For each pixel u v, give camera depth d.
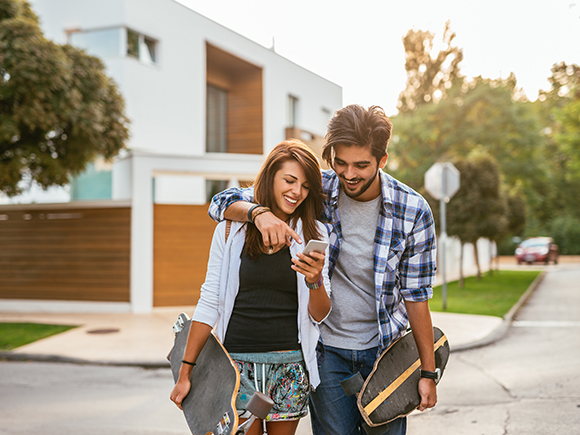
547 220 41.28
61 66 9.52
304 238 2.26
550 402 5.03
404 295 2.36
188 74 15.93
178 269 11.64
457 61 39.38
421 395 2.28
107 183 14.11
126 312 11.30
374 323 2.47
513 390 5.48
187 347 2.14
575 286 17.19
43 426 4.52
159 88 15.05
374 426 2.25
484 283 18.19
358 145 2.11
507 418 4.59
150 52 15.12
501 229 16.50
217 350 2.06
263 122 18.45
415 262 2.35
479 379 5.95
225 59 17.70
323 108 23.33
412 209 2.31
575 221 38.91
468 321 9.78
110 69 14.16
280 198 2.15
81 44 14.68
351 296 2.45
